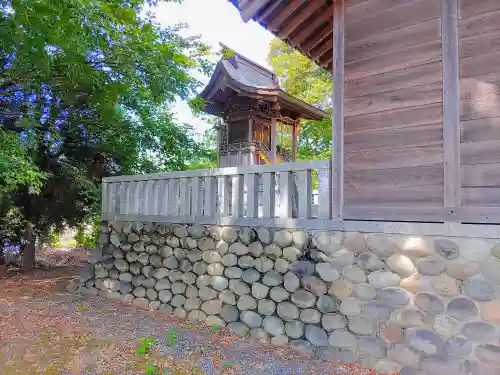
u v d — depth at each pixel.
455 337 2.88
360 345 3.32
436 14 3.18
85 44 4.05
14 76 5.32
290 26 4.21
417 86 3.23
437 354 2.93
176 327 4.31
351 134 3.57
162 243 5.17
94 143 7.94
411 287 3.11
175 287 4.92
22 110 6.32
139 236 5.46
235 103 10.41
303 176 3.87
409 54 3.29
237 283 4.27
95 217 8.23
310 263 3.70
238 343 3.85
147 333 4.06
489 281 2.77
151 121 8.67
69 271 8.12
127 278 5.53
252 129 10.35
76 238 9.36
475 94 2.97
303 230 3.79
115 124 7.71
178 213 5.10
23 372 3.03
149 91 7.26
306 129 17.23
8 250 8.21
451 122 3.04
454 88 3.05
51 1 3.07
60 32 3.46
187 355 3.46
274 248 3.99
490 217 2.83
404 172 3.26
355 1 3.63
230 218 4.42
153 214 5.36
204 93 10.26
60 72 5.38
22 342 3.68
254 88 9.48
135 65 5.57
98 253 5.96
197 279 4.69
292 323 3.76
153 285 5.18
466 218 2.93
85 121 7.30
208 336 4.03
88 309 5.00
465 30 3.04
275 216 4.10
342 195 3.59
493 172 2.85
